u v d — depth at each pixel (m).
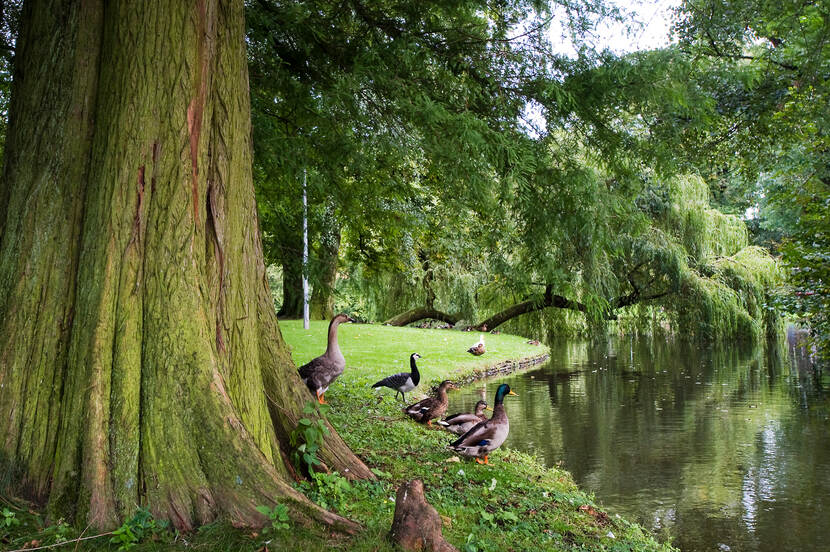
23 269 5.11
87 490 4.54
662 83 9.41
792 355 27.08
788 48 13.91
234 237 5.73
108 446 4.68
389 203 13.02
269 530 4.50
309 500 4.91
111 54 5.27
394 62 9.41
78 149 5.26
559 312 32.88
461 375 19.69
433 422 11.79
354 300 40.47
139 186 5.12
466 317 34.81
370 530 4.75
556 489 8.62
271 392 6.13
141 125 5.15
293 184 11.47
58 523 4.48
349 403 12.26
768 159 15.56
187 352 5.01
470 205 10.65
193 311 5.12
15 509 4.55
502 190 9.45
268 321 6.29
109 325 4.91
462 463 8.66
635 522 8.41
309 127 10.48
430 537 4.61
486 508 6.76
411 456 8.60
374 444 8.91
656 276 28.33
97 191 5.11
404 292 35.62
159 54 5.25
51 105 5.30
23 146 5.32
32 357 4.96
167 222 5.16
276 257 12.79
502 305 33.94
